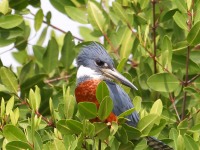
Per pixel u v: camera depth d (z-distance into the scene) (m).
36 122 11.05
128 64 13.45
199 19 11.84
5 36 13.36
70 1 14.40
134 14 13.30
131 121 12.02
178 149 10.56
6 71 12.55
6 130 10.49
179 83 12.25
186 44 12.77
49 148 10.16
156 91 12.80
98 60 13.07
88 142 11.34
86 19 14.01
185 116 12.30
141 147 11.17
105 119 10.55
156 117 10.74
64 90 11.55
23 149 10.40
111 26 13.97
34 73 13.59
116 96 12.61
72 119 10.86
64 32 14.51
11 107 11.20
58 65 14.03
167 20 13.23
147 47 12.57
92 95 12.70
